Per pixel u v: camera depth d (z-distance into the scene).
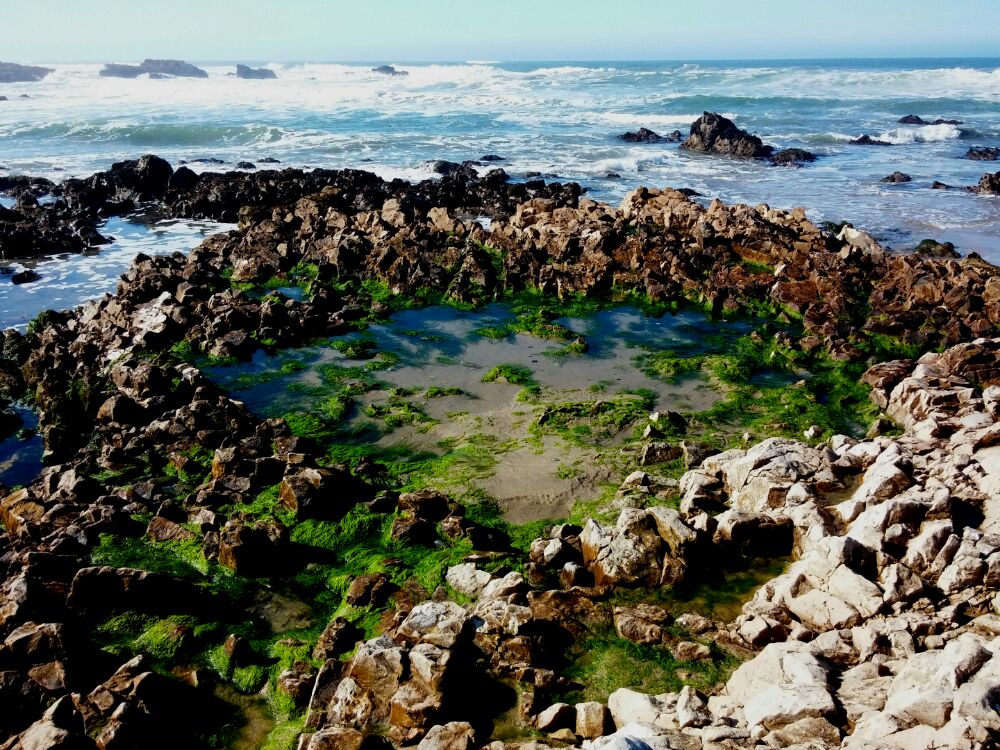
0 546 11.91
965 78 84.38
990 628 8.49
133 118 63.84
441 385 18.08
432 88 94.00
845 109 69.94
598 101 78.31
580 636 9.59
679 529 10.87
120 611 10.15
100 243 31.00
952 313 20.70
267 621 10.41
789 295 22.52
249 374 18.44
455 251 25.94
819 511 11.26
